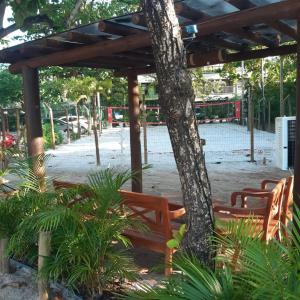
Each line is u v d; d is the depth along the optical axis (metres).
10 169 4.35
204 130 23.58
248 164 10.88
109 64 6.79
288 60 21.50
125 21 4.18
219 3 3.71
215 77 36.56
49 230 3.33
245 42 5.80
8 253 3.70
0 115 13.60
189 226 2.68
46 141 16.14
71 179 9.52
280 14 3.27
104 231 3.33
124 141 18.52
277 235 3.98
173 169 10.38
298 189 3.28
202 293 2.17
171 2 2.49
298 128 3.26
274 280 2.02
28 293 3.63
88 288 3.34
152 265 4.02
